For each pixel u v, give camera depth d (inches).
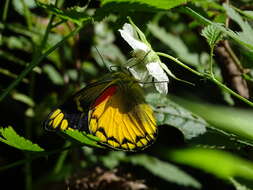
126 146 20.2
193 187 26.5
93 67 27.5
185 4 21.9
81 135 19.0
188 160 25.9
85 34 26.6
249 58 21.1
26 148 19.3
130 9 20.6
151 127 20.4
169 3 20.2
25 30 26.1
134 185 23.8
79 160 25.2
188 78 28.1
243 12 20.3
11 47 26.4
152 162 26.1
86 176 24.0
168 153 27.2
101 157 25.6
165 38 27.4
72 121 19.7
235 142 20.5
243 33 19.7
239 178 22.9
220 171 24.7
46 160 26.4
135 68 20.5
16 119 26.5
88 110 20.0
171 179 25.8
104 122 20.2
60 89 27.0
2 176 26.1
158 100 21.6
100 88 20.1
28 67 20.4
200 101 28.0
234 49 23.8
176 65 27.9
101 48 27.3
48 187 24.7
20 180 26.2
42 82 27.1
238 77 22.7
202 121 21.1
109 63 27.1
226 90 19.7
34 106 26.3
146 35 21.2
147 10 20.5
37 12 26.3
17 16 26.4
